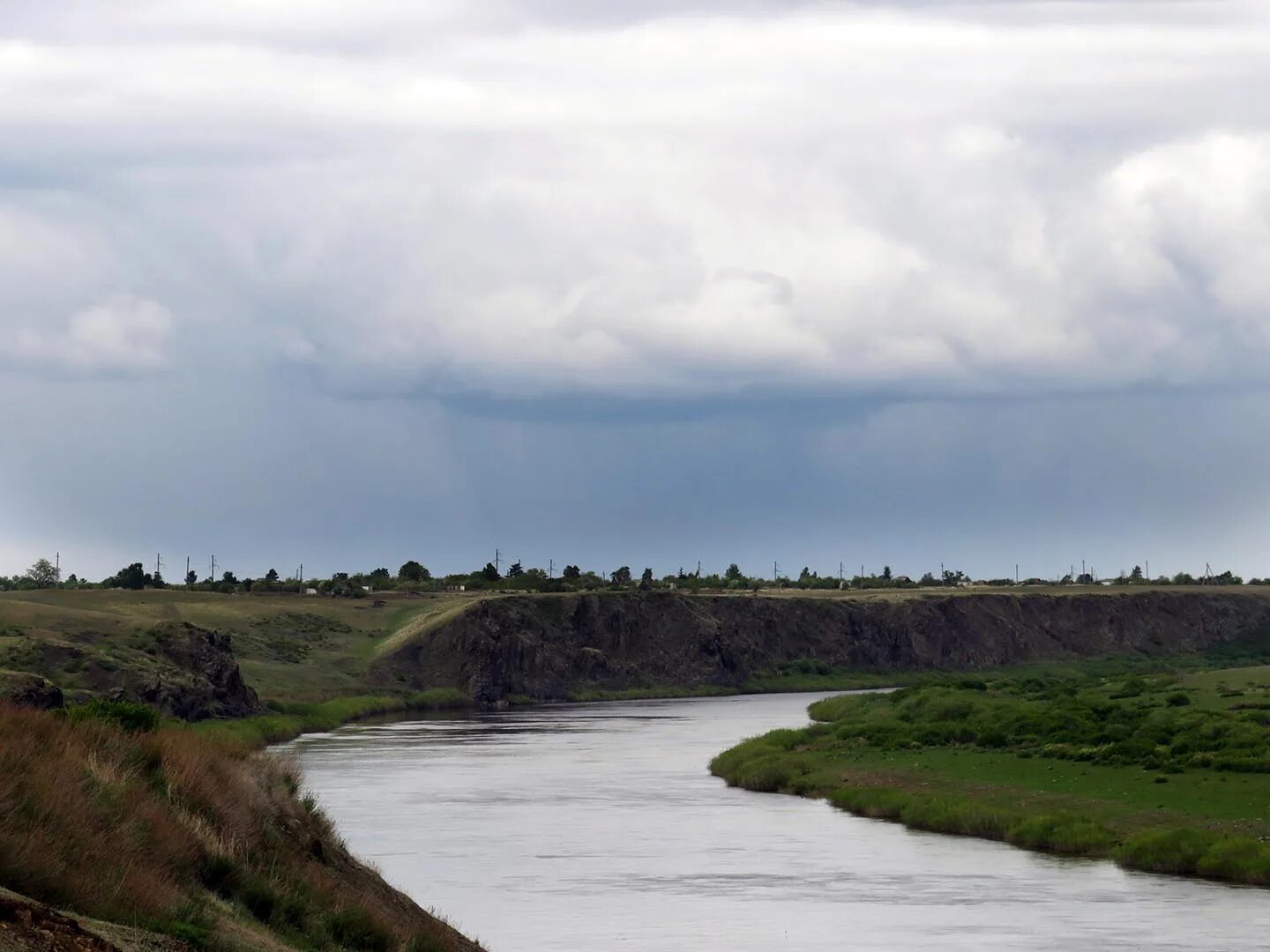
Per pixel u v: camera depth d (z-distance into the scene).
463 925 78.44
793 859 99.31
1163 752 130.62
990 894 86.44
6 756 39.25
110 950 30.06
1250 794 107.88
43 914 29.84
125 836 39.88
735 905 83.69
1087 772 123.94
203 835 44.81
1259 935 74.12
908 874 93.69
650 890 88.31
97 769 44.12
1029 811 111.50
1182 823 102.19
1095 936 74.44
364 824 116.69
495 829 114.00
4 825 34.75
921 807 116.25
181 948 33.59
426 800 132.75
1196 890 86.56
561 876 93.25
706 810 125.38
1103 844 100.12
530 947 73.31
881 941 74.50
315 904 45.69
